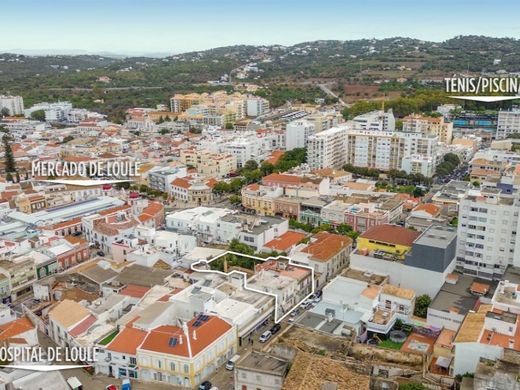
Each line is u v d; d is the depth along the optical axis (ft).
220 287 542.57
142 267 606.96
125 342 458.09
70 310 510.17
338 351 426.92
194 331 455.22
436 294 547.49
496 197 591.78
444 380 395.14
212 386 437.17
